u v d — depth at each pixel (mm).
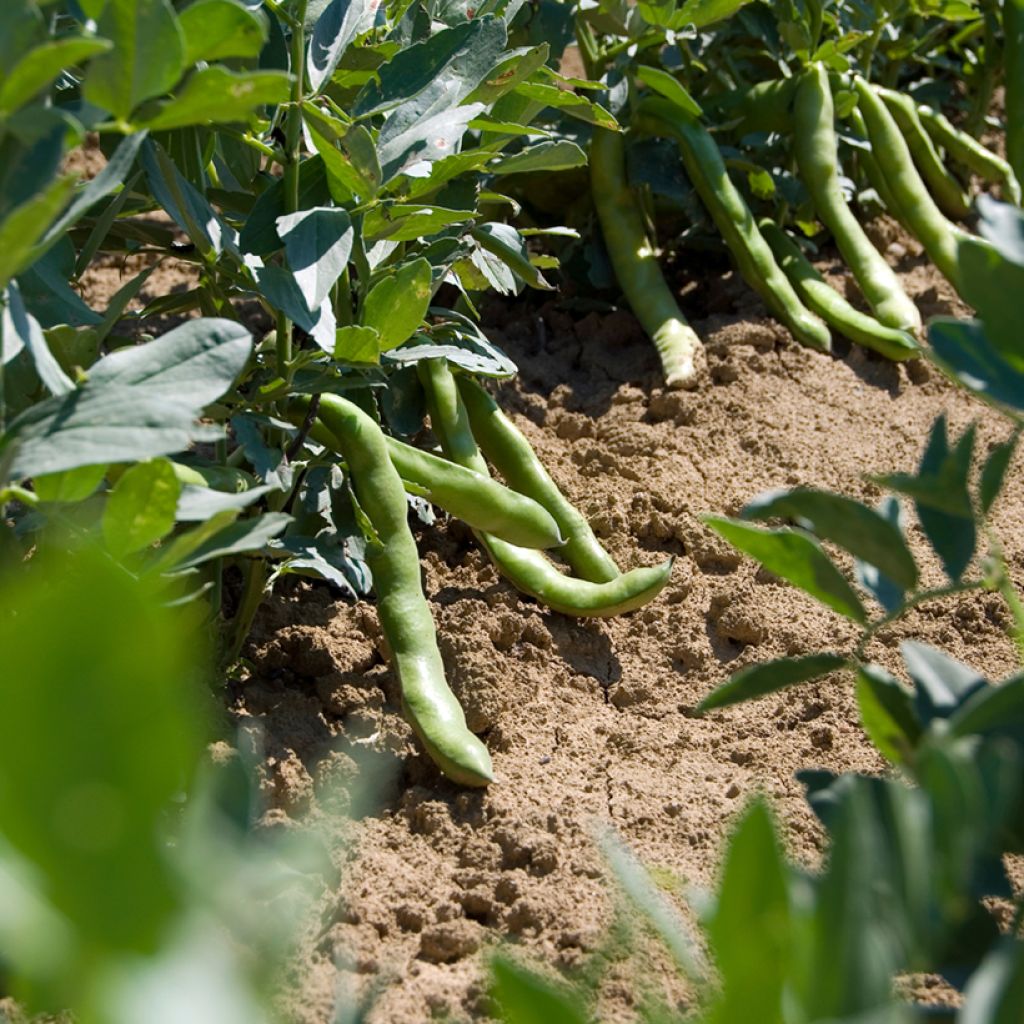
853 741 2473
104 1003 613
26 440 1399
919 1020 1367
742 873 886
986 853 1330
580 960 1913
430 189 2389
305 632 2613
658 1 3436
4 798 554
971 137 4879
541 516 2555
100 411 1417
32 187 1305
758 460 3336
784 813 2301
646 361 3701
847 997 880
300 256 2094
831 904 889
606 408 3557
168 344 1509
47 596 566
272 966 1104
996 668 2678
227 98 1315
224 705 2365
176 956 646
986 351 1307
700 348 3613
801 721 2555
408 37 2670
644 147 3748
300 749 2348
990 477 1376
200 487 1617
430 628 2340
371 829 2219
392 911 2039
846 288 3998
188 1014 637
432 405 2752
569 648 2730
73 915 593
